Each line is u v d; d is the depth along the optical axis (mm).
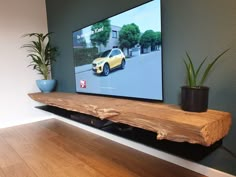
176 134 1145
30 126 3061
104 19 2117
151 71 1710
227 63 1323
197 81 1479
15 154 2053
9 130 2895
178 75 1590
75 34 2621
